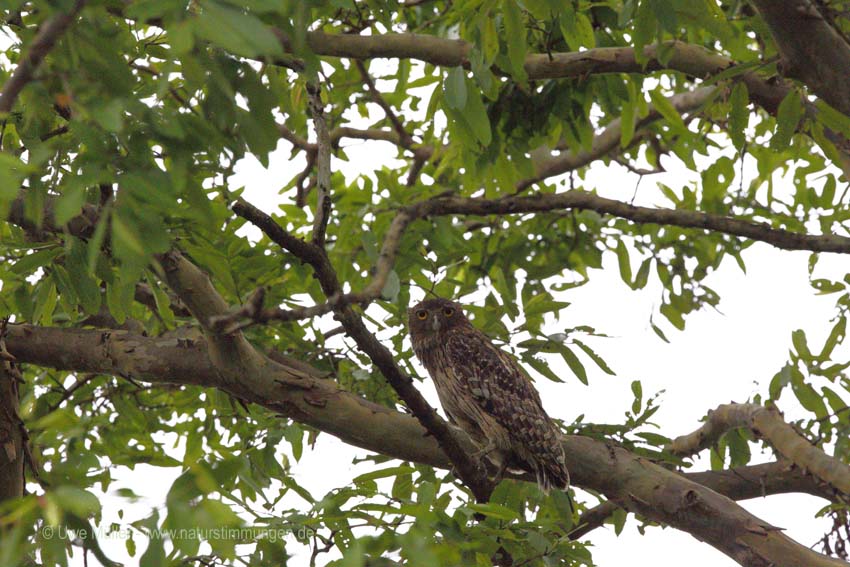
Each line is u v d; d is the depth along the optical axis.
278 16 5.63
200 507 4.87
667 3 7.71
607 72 11.48
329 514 7.55
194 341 9.89
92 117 4.87
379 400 12.94
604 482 10.38
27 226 7.39
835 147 10.72
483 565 8.21
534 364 11.48
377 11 9.14
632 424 11.16
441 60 10.72
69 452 7.53
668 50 9.50
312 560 7.41
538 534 8.55
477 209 14.66
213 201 10.51
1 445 9.58
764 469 11.73
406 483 10.16
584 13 11.66
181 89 7.15
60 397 12.96
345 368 12.87
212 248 9.62
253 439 12.43
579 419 11.29
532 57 11.36
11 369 10.06
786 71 9.06
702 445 12.34
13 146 8.11
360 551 5.86
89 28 5.20
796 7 8.58
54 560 5.04
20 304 10.06
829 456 10.72
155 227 4.89
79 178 4.83
